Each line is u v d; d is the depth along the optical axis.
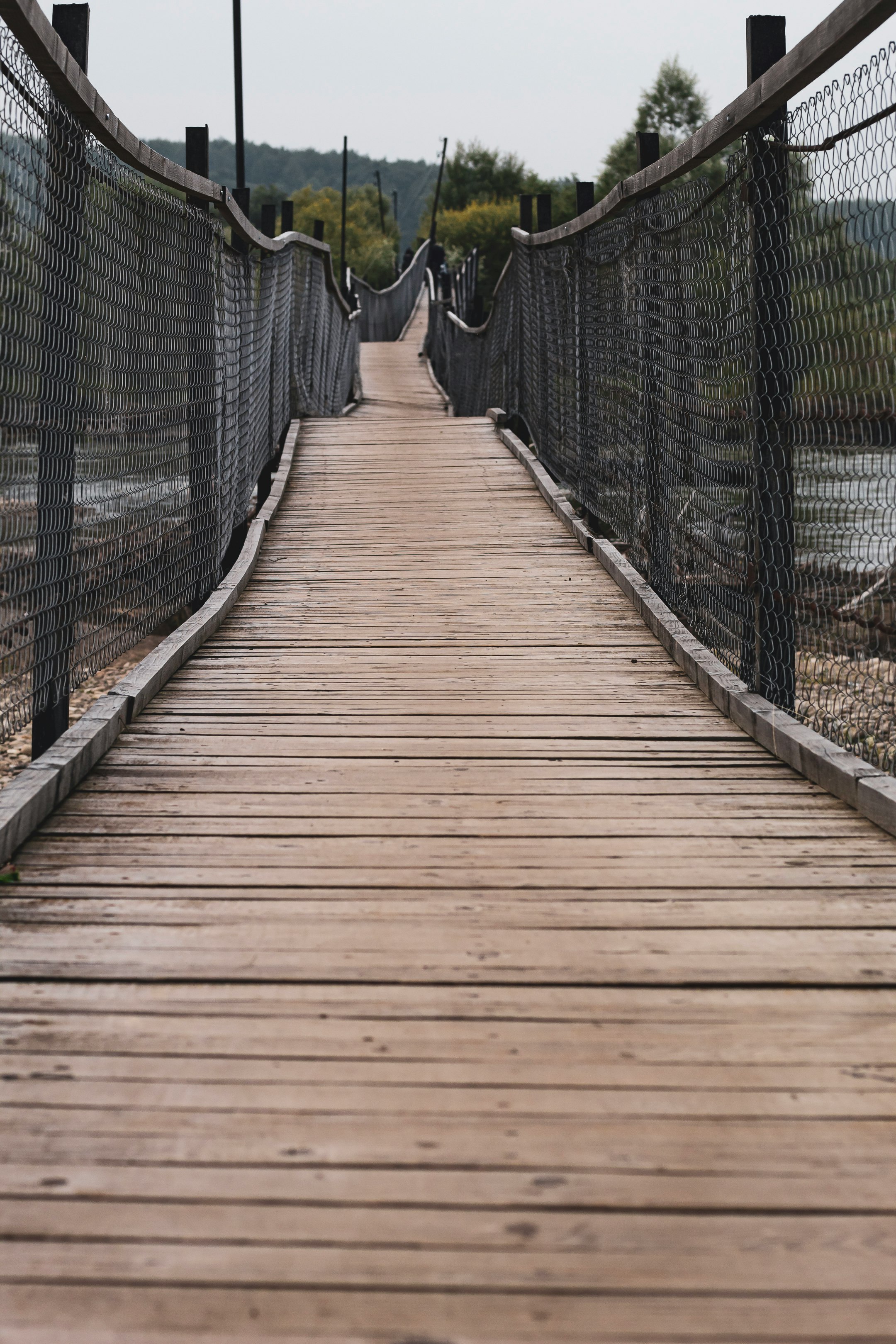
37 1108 1.70
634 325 5.68
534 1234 1.46
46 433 3.22
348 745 3.47
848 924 2.33
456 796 3.06
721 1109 1.72
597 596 5.38
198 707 3.84
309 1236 1.45
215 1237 1.45
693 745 3.50
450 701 3.93
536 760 3.35
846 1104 1.74
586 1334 1.32
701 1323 1.33
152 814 2.92
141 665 4.05
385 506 7.26
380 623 4.96
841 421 3.10
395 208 77.31
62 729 3.51
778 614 3.80
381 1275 1.39
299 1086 1.77
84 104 3.34
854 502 3.25
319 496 7.55
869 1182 1.56
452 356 17.19
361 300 28.03
